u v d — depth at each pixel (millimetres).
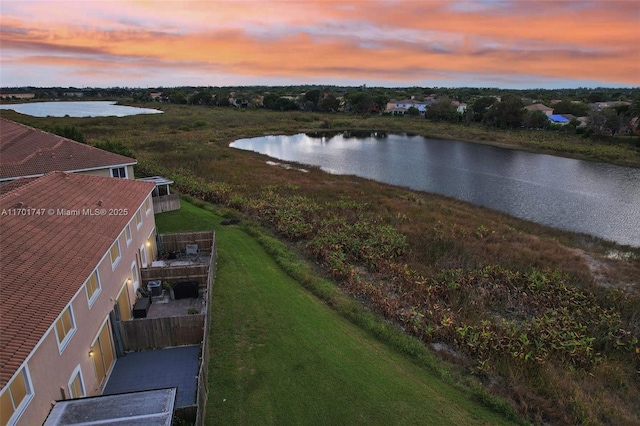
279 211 32125
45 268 11516
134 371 14164
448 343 17578
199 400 11531
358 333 17281
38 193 16766
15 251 11758
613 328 18375
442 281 22547
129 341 15195
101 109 161125
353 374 14305
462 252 26969
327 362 14852
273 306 18625
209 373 13906
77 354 11578
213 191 37531
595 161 63562
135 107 174250
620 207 41125
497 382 15047
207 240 24516
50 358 9898
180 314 17906
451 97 167750
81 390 11750
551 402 13859
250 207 34000
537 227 34250
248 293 19719
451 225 32562
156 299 18984
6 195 15586
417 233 30375
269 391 13242
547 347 17125
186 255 23922
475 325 18531
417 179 52469
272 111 145250
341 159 65625
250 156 64875
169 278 19859
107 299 14570
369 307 20016
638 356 17109
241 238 27391
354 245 26688
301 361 14828
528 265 25438
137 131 87062
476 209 39281
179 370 14180
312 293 20688
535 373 15391
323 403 12891
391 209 37219
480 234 30422
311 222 31500
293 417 12266
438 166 60469
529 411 13602
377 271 24391
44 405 9484
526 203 42438
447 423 12477
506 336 17125
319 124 109688
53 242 13172
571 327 18469
